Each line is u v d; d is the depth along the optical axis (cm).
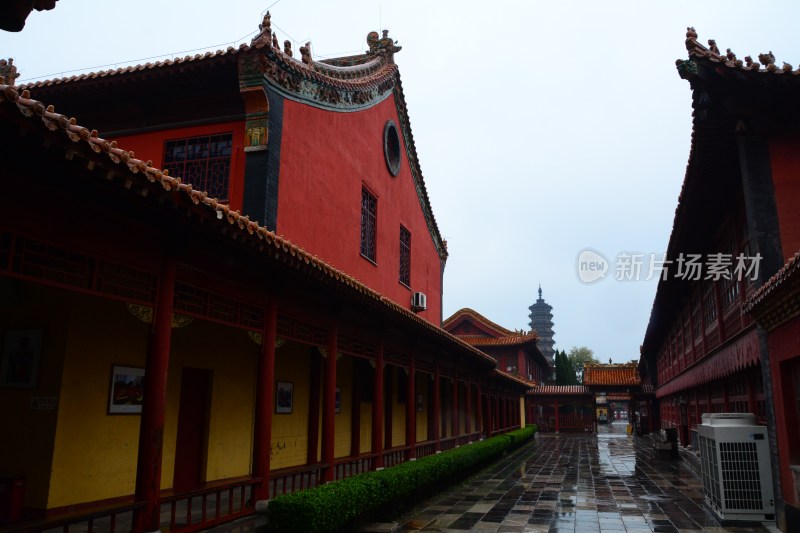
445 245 3278
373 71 2289
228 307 983
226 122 1548
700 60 1166
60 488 1002
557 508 1572
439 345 2177
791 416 1143
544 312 10425
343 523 1103
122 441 1134
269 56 1481
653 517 1443
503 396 3941
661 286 2350
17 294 1089
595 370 5741
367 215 2194
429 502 1662
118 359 1141
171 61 1495
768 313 1145
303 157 1652
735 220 1508
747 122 1246
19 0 520
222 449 1407
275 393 1612
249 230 852
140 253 785
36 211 642
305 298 1225
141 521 754
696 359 2273
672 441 2983
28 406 1030
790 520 1141
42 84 1562
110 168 612
